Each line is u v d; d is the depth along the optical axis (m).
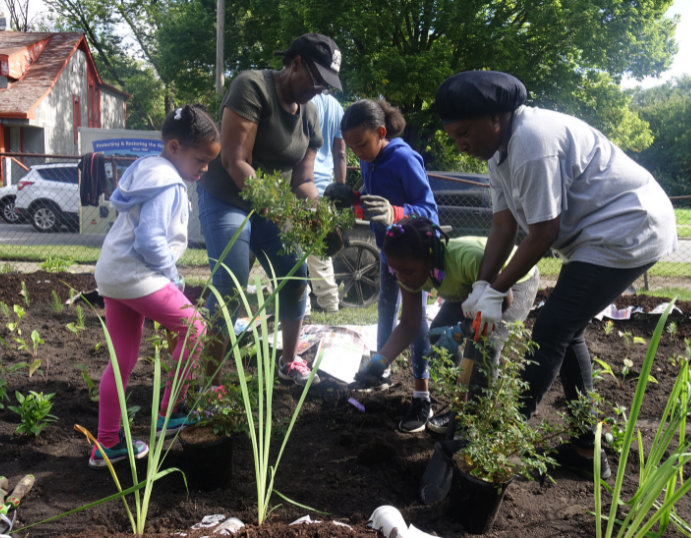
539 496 2.31
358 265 5.91
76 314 4.98
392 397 3.27
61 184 12.39
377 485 2.35
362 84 15.69
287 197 2.46
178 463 2.47
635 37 17.89
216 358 2.80
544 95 18.67
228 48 22.48
